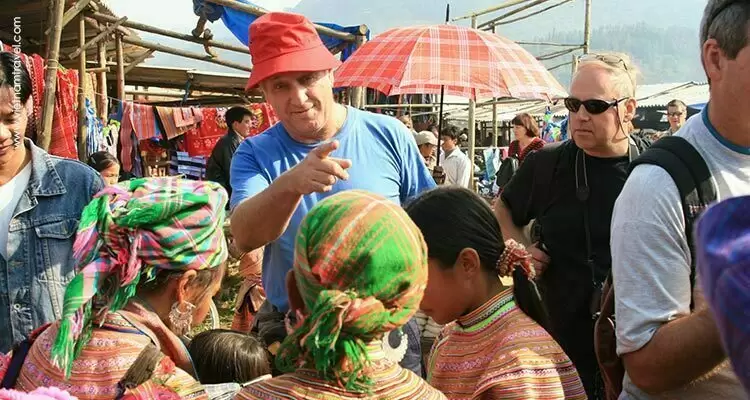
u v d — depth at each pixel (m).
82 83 7.22
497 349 1.83
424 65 4.88
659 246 1.72
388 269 1.31
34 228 2.46
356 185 2.71
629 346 1.74
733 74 1.65
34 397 1.44
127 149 8.30
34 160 2.49
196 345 2.54
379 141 2.81
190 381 1.62
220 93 14.97
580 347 2.69
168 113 8.35
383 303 1.32
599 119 2.62
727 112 1.71
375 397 1.40
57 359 1.48
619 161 2.71
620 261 1.79
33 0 6.80
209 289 1.72
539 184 2.83
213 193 1.66
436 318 1.95
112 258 1.54
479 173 15.84
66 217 2.50
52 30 5.00
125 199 1.58
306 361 1.39
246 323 4.25
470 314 1.90
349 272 1.30
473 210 1.88
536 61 5.27
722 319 0.84
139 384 1.53
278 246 2.65
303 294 1.38
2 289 2.43
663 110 22.09
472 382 1.86
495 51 5.03
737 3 1.63
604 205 2.68
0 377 1.65
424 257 1.40
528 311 2.00
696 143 1.80
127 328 1.59
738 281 0.83
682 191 1.72
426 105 12.26
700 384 1.74
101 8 7.82
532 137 7.61
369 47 5.41
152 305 1.66
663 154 1.79
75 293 1.49
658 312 1.71
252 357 2.51
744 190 1.76
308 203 2.64
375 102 14.46
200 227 1.60
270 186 2.18
